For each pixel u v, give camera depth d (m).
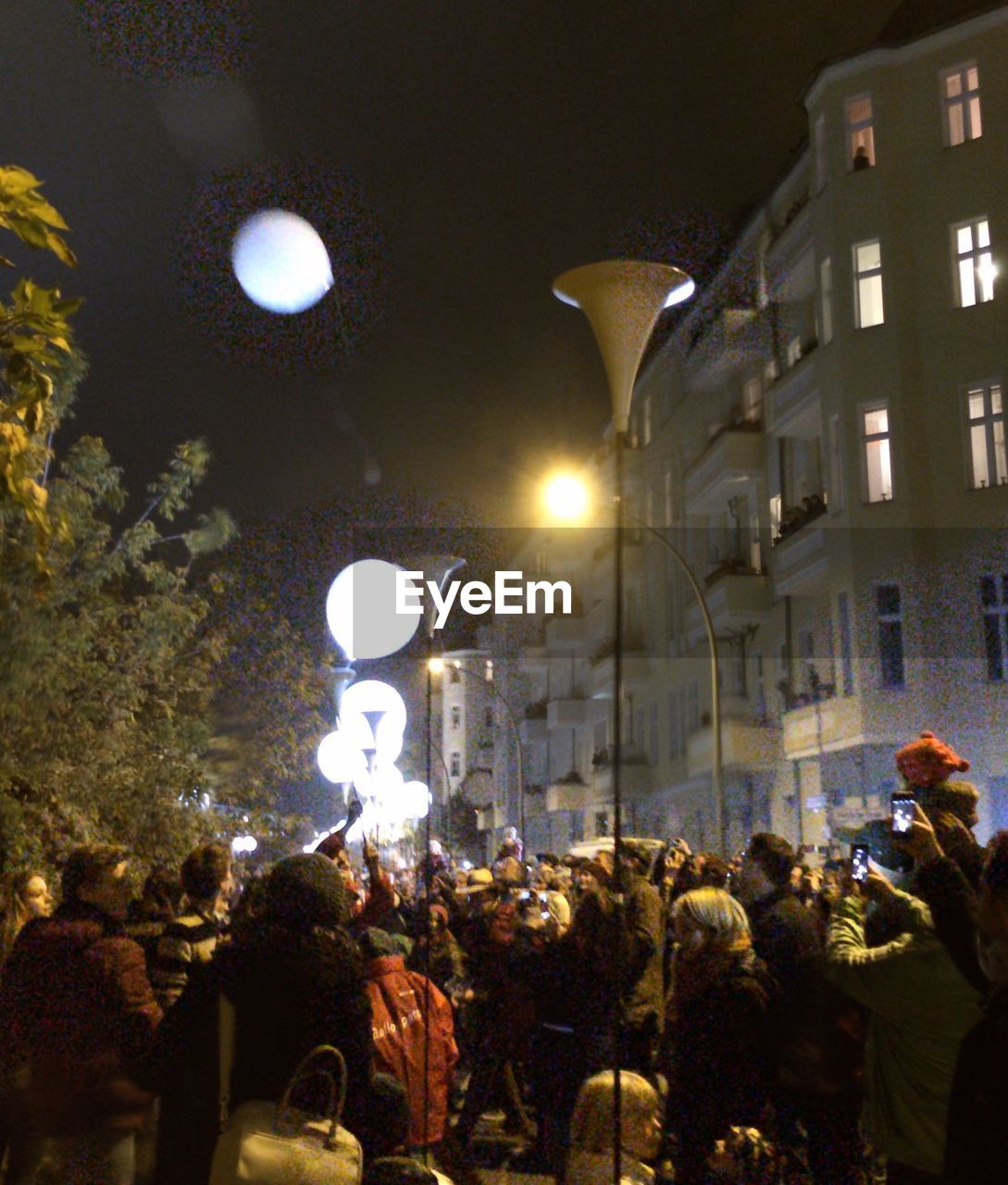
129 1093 4.78
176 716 19.11
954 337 26.69
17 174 3.91
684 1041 6.36
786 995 6.13
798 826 31.36
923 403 26.97
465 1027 12.62
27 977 4.86
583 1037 8.16
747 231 35.84
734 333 36.69
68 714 16.20
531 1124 11.44
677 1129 6.37
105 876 5.19
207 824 18.53
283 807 23.89
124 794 17.03
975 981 4.45
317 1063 4.20
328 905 4.44
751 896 7.14
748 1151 5.72
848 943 4.90
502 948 10.66
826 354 29.03
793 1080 6.01
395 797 12.96
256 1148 4.02
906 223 27.61
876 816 26.66
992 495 25.83
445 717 75.12
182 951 6.30
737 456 34.62
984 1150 2.68
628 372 5.51
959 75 27.45
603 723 55.56
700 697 39.97
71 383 14.85
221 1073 4.18
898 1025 4.70
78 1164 4.71
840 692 27.86
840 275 28.42
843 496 28.00
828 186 28.95
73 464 16.03
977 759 25.20
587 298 5.51
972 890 4.54
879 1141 4.81
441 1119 6.45
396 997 6.46
